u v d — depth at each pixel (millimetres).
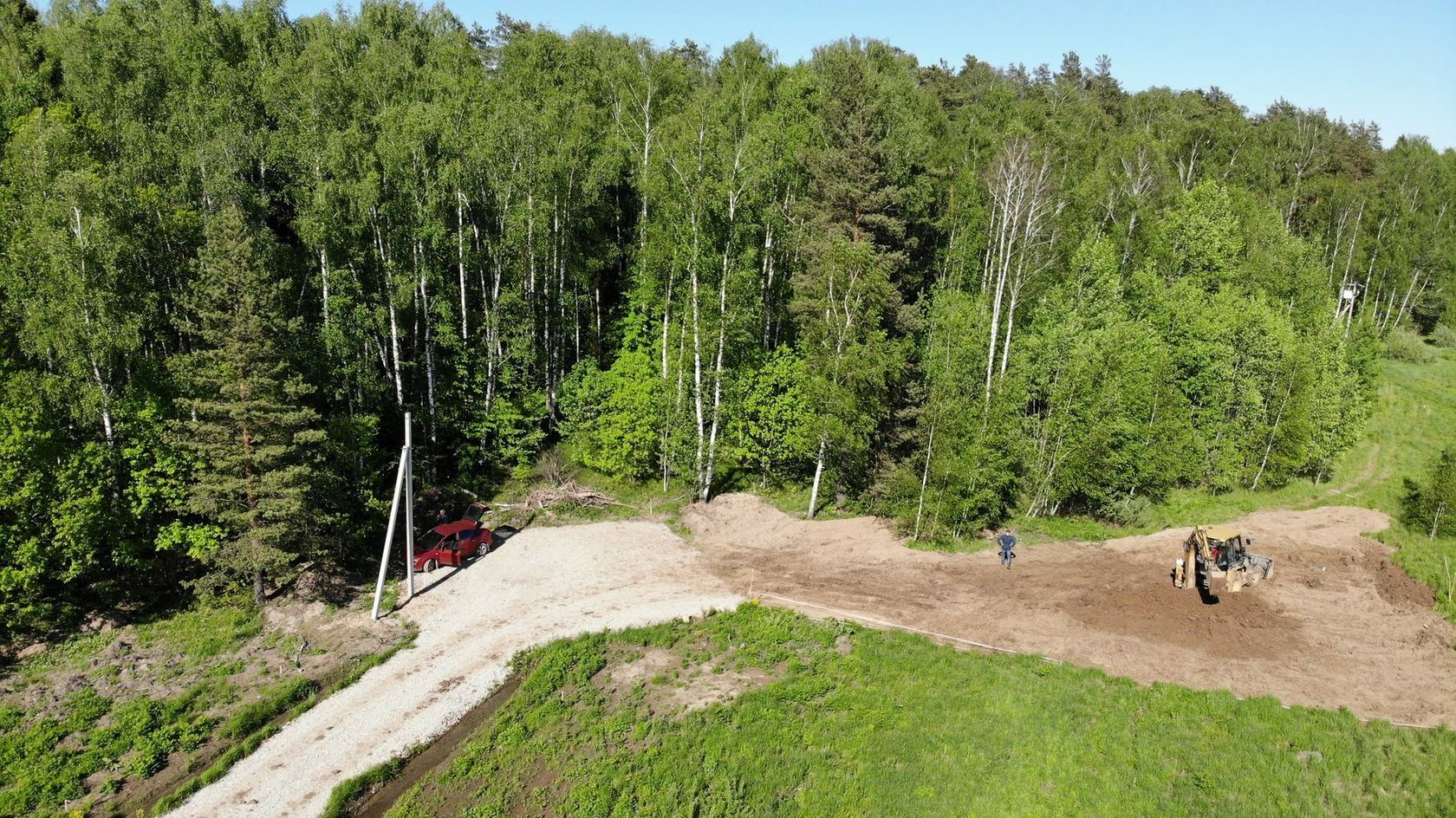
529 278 42781
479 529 33156
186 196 30703
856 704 22578
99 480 25781
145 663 24266
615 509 38406
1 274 25703
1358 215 68625
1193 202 50062
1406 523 37281
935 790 19422
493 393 41938
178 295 28297
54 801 18531
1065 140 63188
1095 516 37969
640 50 51062
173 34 41312
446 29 59125
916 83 72062
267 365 26328
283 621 26938
